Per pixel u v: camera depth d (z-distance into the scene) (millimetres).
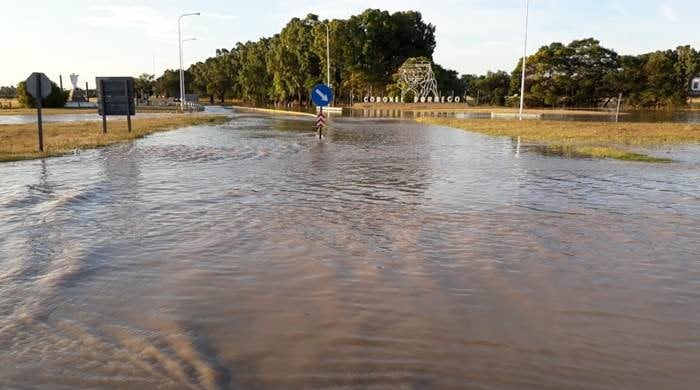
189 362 3969
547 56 79250
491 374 3832
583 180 12680
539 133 27672
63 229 7785
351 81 83562
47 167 14500
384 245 7117
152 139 24156
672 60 89062
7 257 6441
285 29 88562
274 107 88812
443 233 7758
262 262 6363
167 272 5980
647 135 26062
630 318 4852
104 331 4488
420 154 18297
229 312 4895
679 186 11898
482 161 16359
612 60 81938
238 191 11055
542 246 7121
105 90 25875
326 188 11500
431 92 85625
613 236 7656
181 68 67812
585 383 3729
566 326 4656
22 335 4402
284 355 4090
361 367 3912
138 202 9828
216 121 42062
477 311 4961
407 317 4809
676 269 6246
